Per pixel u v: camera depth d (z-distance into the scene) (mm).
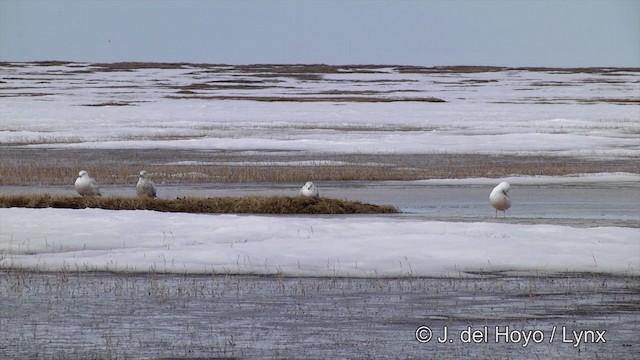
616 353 40250
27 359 38688
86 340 41438
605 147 146250
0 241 62500
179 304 47781
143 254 58438
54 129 170625
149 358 39000
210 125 184125
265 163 119750
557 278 53750
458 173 110438
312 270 55219
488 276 54125
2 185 95875
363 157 129375
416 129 180250
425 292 50562
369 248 59812
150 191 80938
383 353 40000
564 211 81688
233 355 39469
